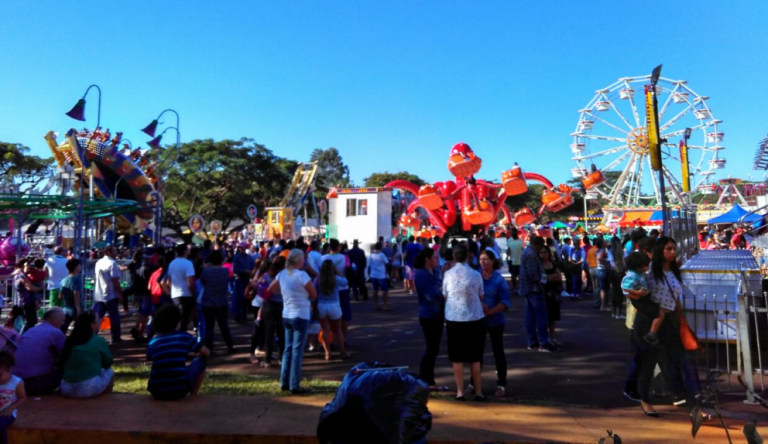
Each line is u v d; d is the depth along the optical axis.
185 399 5.53
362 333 9.77
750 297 6.12
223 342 9.27
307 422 4.83
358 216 24.97
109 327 10.52
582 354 7.73
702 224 37.62
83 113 12.21
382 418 3.38
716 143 43.00
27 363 5.55
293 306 5.98
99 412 5.06
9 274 11.76
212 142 49.66
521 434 4.52
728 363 5.81
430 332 6.14
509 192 24.25
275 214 34.59
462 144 23.92
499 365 5.95
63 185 12.52
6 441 4.56
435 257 6.25
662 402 5.34
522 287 8.17
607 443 4.26
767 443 4.22
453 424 4.76
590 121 46.75
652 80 7.66
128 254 19.27
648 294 5.11
